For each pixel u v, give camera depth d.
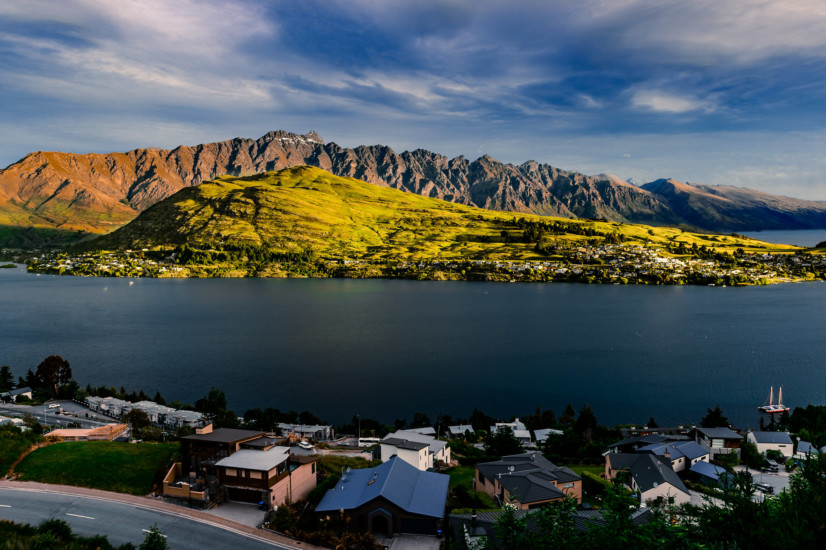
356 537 54.75
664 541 28.16
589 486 77.62
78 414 131.75
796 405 155.25
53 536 47.94
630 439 112.56
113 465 69.81
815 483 28.70
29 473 68.00
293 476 64.94
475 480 78.31
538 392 167.50
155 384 172.25
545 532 32.31
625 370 191.62
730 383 175.75
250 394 162.88
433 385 173.50
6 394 146.12
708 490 79.88
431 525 57.94
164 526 55.81
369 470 69.38
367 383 175.00
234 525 56.72
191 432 103.81
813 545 25.95
